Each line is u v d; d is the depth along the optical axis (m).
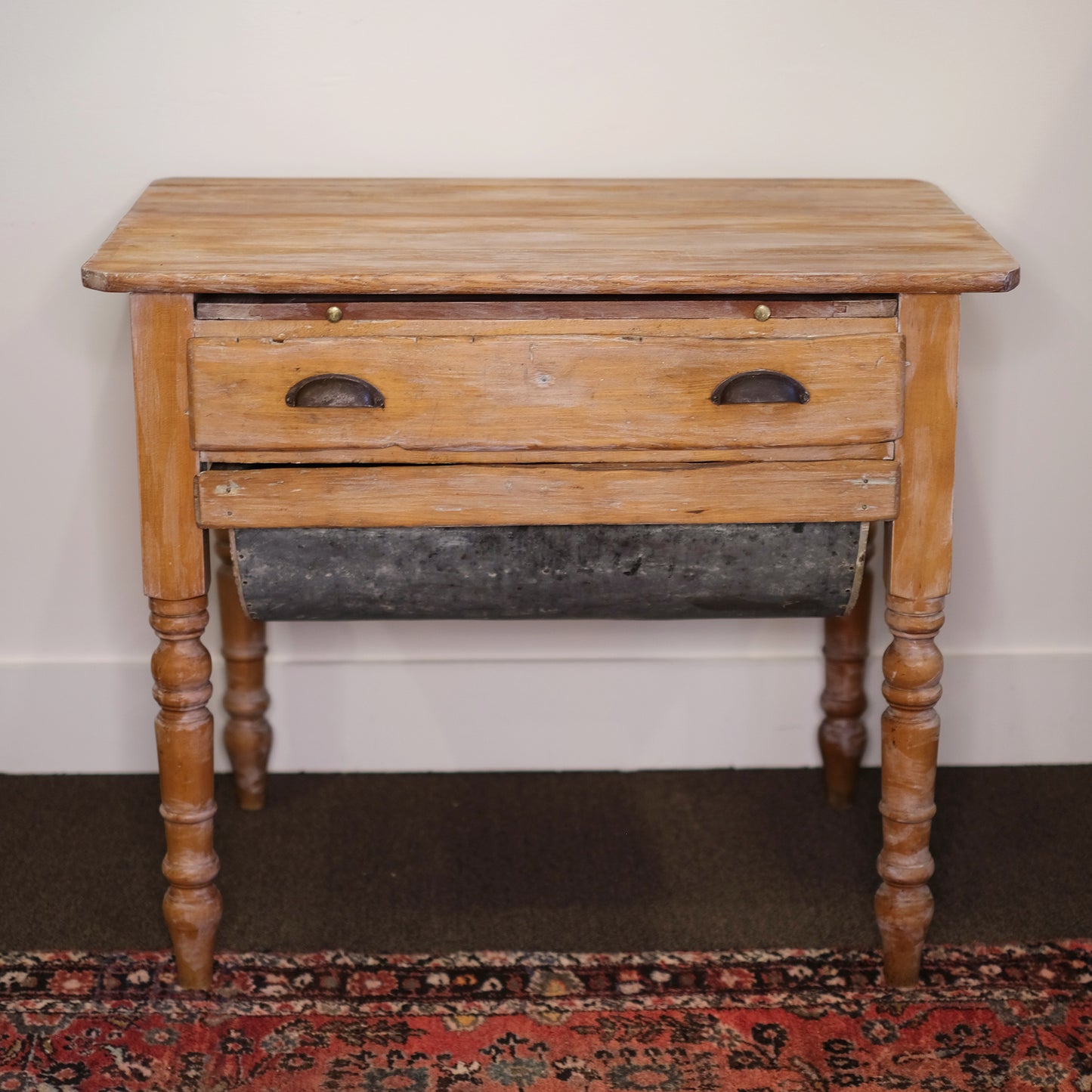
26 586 2.23
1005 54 2.04
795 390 1.54
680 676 2.29
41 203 2.04
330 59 2.02
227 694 2.13
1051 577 2.28
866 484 1.59
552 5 2.01
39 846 2.07
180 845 1.70
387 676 2.27
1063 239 2.11
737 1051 1.65
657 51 2.03
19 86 1.99
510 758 2.32
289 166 2.06
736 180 2.03
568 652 2.28
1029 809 2.19
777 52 2.04
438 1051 1.64
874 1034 1.68
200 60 2.00
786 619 2.27
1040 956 1.83
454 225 1.73
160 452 1.56
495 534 1.61
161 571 1.60
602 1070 1.62
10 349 2.11
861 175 2.09
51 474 2.17
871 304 1.56
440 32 2.01
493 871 2.02
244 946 1.84
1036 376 2.17
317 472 1.56
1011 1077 1.61
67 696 2.27
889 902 1.74
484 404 1.54
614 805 2.21
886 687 1.69
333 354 1.52
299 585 1.62
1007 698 2.32
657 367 1.54
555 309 1.54
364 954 1.83
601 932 1.88
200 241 1.62
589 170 2.08
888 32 2.03
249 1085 1.59
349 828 2.13
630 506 1.59
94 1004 1.72
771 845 2.09
